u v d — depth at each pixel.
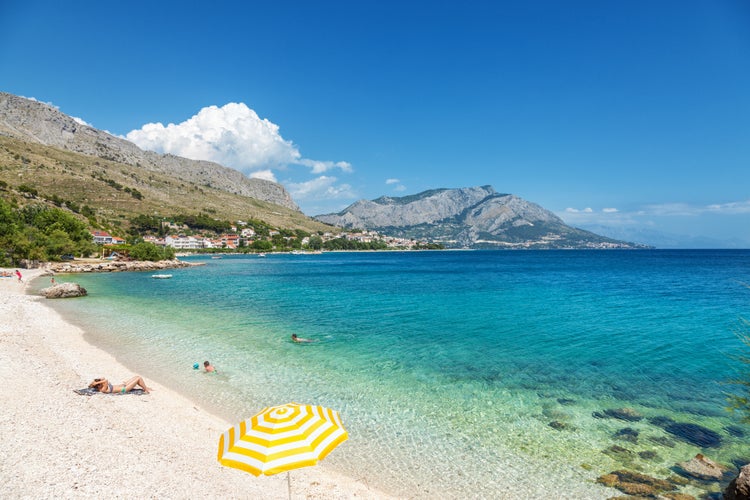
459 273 94.25
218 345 25.47
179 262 119.19
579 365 21.89
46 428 12.65
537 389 18.48
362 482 11.40
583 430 14.56
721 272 93.19
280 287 61.16
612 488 11.17
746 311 38.53
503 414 15.89
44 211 110.12
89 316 33.97
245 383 18.94
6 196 153.75
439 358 23.14
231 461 8.13
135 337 26.98
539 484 11.38
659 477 11.68
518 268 115.38
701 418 15.47
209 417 15.26
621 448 13.33
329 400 17.12
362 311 38.94
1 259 76.19
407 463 12.42
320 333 29.19
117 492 9.72
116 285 60.56
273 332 29.30
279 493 10.66
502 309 40.34
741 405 16.03
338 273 94.25
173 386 18.36
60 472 10.25
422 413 15.95
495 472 11.97
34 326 28.02
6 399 14.56
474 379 19.72
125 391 16.86
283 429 8.61
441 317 35.62
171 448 12.46
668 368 21.30
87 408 14.76
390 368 21.33
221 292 53.94
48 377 17.67
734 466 12.24
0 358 19.34
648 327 31.36
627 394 17.88
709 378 19.77
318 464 12.29
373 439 13.88
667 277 79.38
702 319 34.59
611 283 67.44
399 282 70.81
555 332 29.72
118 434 12.93
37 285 56.19
